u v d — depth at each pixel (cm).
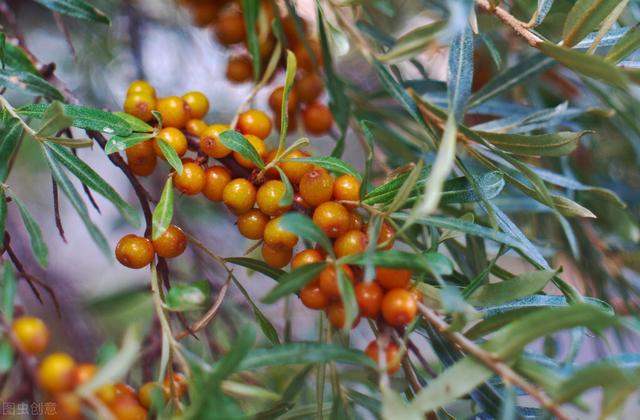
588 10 28
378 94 35
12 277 26
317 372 28
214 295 37
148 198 29
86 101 40
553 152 29
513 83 32
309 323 41
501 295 27
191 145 29
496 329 27
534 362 27
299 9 34
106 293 35
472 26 29
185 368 26
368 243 27
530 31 29
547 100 39
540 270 28
